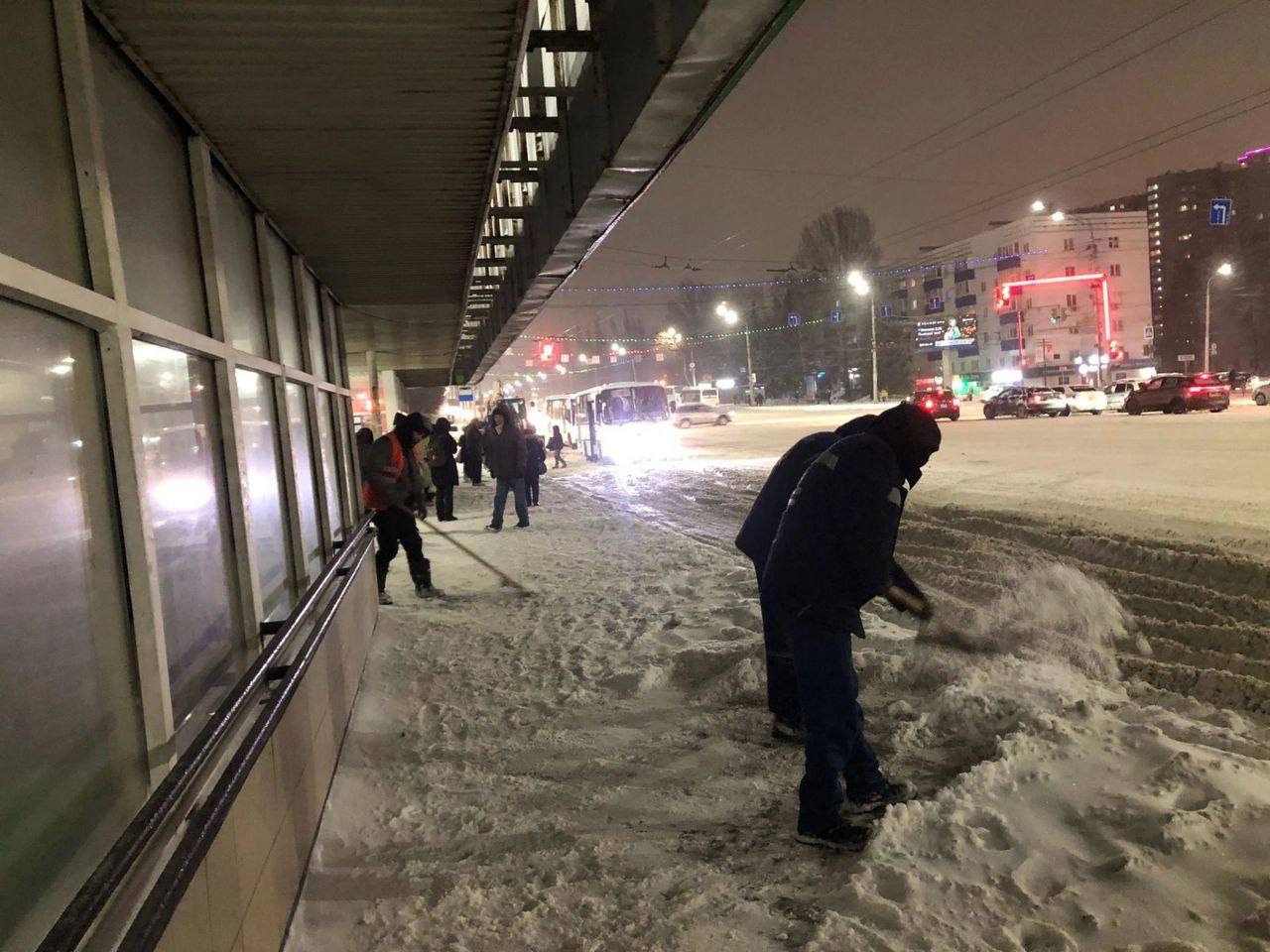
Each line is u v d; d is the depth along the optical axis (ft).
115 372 7.84
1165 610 18.42
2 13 6.75
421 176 15.46
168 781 6.75
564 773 13.58
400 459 26.66
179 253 11.46
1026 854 9.69
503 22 9.80
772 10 10.59
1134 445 56.95
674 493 53.62
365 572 21.86
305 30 9.68
